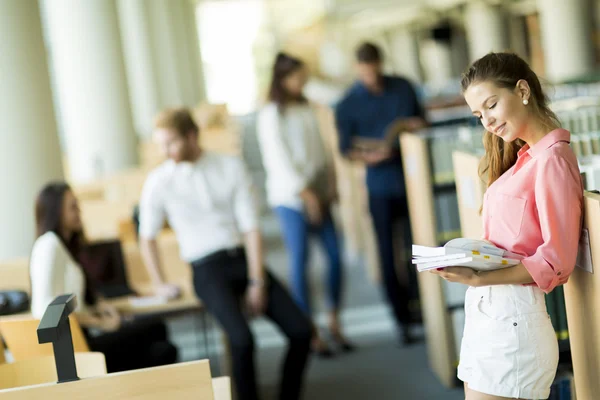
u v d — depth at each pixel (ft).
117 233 22.95
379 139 22.22
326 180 21.85
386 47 99.30
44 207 15.05
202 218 16.96
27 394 8.32
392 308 22.04
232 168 17.08
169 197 16.90
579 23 47.50
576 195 9.07
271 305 16.74
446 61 80.69
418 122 21.97
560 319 12.64
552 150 9.12
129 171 32.09
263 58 120.78
